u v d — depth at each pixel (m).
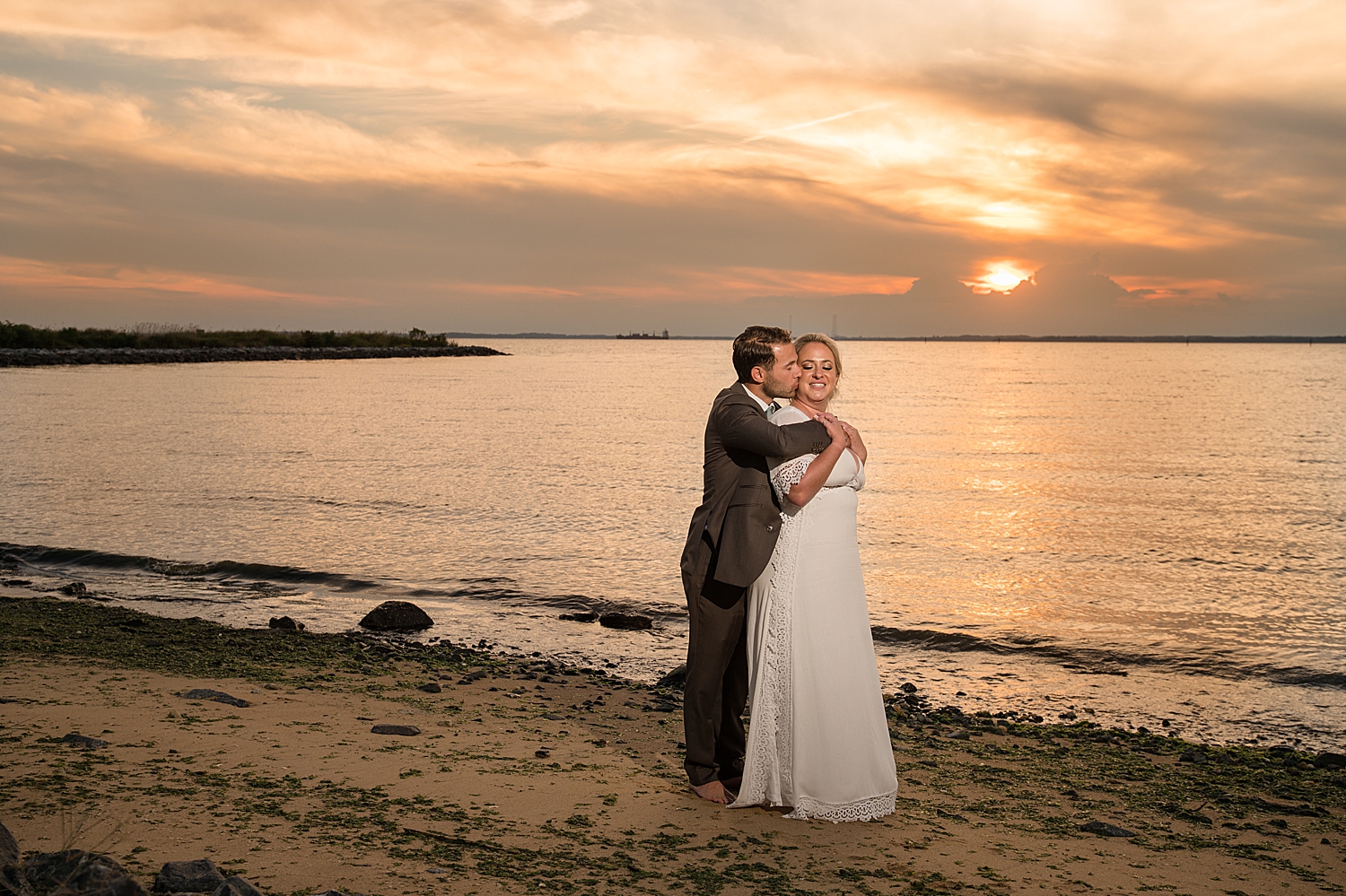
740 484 4.31
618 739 6.22
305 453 28.50
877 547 16.81
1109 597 13.15
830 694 4.28
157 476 23.09
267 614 11.42
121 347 99.06
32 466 24.27
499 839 3.72
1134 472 27.70
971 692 9.14
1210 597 13.19
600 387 73.44
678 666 9.66
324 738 5.24
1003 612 12.35
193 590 12.64
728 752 4.73
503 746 5.52
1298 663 10.16
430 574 13.93
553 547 15.95
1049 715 8.45
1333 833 5.04
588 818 4.11
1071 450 33.56
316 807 3.90
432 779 4.55
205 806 3.77
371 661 8.84
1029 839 4.42
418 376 82.88
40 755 4.35
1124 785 5.93
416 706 6.79
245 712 5.77
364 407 47.66
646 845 3.79
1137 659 10.32
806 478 4.13
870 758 4.36
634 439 34.41
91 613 10.45
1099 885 3.76
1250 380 97.00
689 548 4.49
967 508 21.27
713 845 3.85
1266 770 6.58
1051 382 91.94
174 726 5.17
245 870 3.12
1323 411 54.03
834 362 4.43
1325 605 12.70
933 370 127.62
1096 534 18.14
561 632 11.04
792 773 4.29
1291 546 16.97
